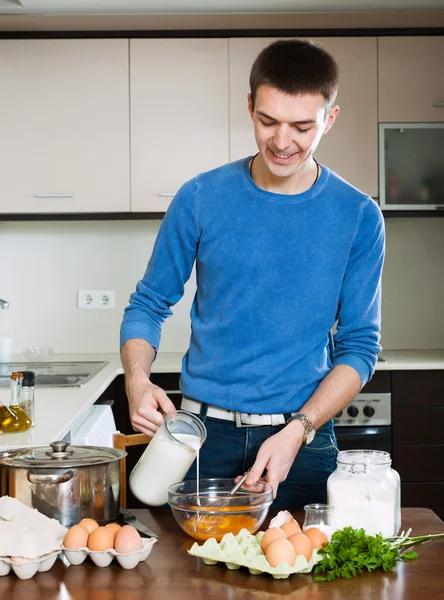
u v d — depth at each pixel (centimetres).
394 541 142
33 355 394
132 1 373
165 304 194
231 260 179
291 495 183
